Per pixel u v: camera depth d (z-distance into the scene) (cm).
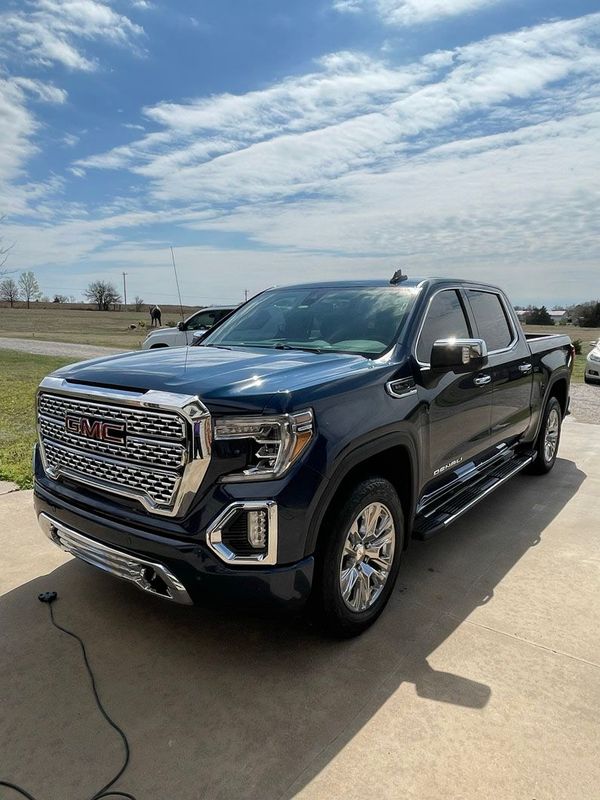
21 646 289
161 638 298
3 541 407
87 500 284
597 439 775
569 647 292
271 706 248
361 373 299
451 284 429
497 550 408
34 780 210
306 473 250
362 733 233
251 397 249
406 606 331
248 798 203
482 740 229
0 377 1323
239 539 247
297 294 444
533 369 525
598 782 209
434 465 362
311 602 280
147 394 256
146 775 212
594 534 438
